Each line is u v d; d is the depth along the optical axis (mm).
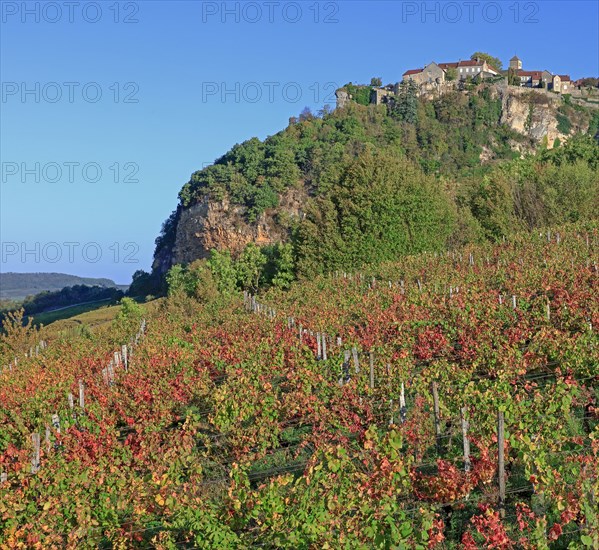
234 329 27969
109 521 10914
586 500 9109
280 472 13227
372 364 16141
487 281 29203
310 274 49031
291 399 15305
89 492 11375
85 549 10789
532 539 9133
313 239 50125
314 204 51844
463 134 143375
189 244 115688
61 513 11031
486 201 55812
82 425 15945
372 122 133875
